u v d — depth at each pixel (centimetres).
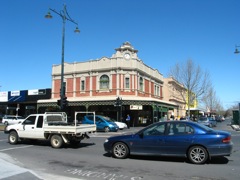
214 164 947
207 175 789
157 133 1017
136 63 3919
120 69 3853
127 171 845
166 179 747
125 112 4038
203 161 940
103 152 1238
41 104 4197
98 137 2020
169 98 5438
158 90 4972
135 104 3644
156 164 952
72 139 1398
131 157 1091
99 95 3959
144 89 4219
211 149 930
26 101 4772
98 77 4000
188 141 957
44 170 862
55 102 4081
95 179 750
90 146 1465
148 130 1036
